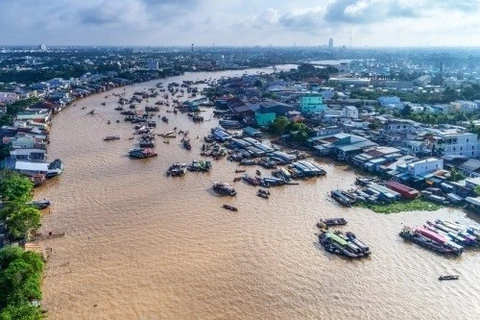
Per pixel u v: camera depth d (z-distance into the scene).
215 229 99.19
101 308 71.12
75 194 120.50
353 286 77.56
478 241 92.19
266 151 159.62
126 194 120.75
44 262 83.81
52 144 173.38
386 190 118.25
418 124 178.62
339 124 190.25
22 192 107.94
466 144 147.50
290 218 105.38
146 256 87.19
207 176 137.00
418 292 75.88
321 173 137.75
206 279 79.31
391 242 93.19
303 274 81.06
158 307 71.50
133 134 191.75
